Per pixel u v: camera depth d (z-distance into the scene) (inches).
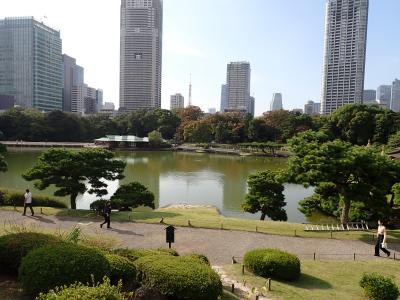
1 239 413.4
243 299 433.7
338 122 3927.2
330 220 1230.9
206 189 1849.2
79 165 1048.2
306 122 4323.3
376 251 695.1
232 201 1579.7
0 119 4343.0
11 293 347.9
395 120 3563.0
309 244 772.0
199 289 360.8
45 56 7450.8
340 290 496.1
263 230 871.7
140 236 786.2
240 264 602.2
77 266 328.8
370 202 848.3
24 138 4392.2
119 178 1117.7
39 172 1042.7
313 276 554.6
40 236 422.9
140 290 352.5
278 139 4576.8
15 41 7111.2
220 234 827.4
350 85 6638.8
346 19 6530.5
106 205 888.3
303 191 1930.4
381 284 450.6
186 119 5546.3
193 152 4178.2
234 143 4665.4
